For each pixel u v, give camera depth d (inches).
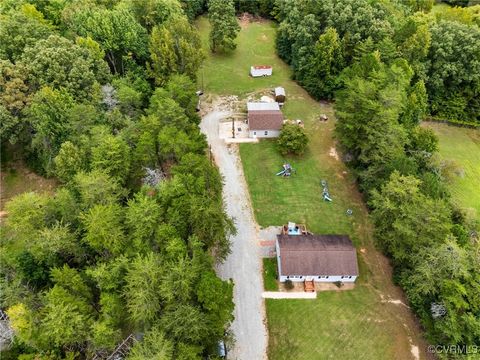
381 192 1830.7
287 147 2333.9
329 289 1732.3
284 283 1744.6
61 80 2057.1
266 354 1514.5
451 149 2630.4
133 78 2506.2
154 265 1336.1
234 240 1914.4
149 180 1894.7
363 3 2778.1
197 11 3978.8
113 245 1455.5
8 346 1310.3
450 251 1486.2
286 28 3105.3
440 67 2755.9
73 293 1379.2
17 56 2150.6
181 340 1270.9
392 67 2255.2
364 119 2090.3
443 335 1473.9
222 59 3348.9
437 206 1633.9
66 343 1274.6
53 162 1990.7
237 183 2209.6
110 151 1758.1
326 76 2746.1
